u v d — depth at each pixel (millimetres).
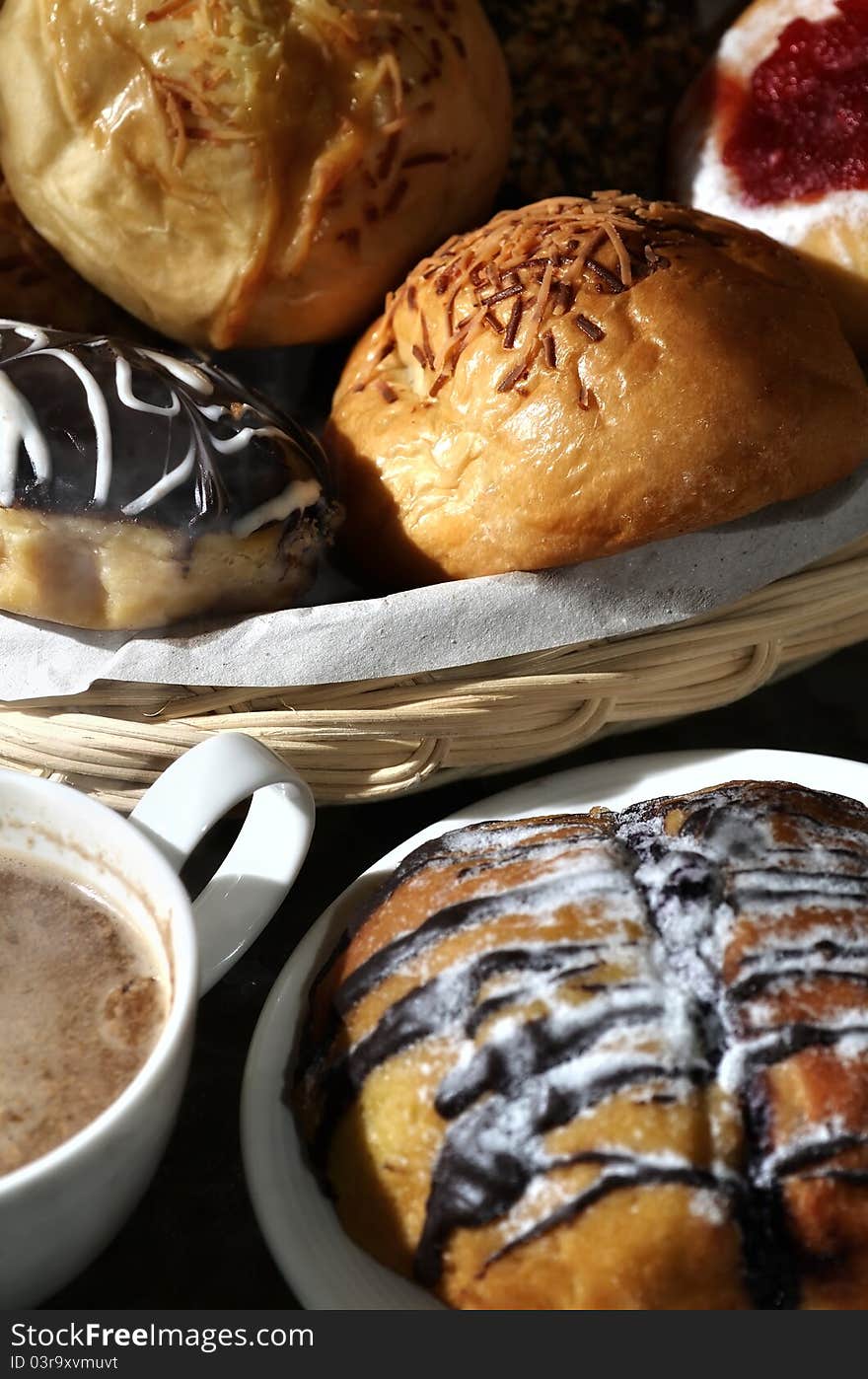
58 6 322
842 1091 231
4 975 247
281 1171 250
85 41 322
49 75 325
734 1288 228
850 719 342
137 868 251
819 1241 228
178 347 367
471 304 311
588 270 303
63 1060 238
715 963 242
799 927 244
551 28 375
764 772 297
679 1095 232
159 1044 231
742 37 361
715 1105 233
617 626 300
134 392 294
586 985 239
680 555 302
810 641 315
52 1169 219
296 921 302
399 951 252
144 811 262
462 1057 239
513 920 247
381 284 346
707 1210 227
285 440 307
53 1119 232
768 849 255
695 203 358
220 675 292
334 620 293
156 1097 229
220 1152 269
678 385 293
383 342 335
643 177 377
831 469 303
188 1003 234
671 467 292
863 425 305
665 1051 234
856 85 346
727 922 245
